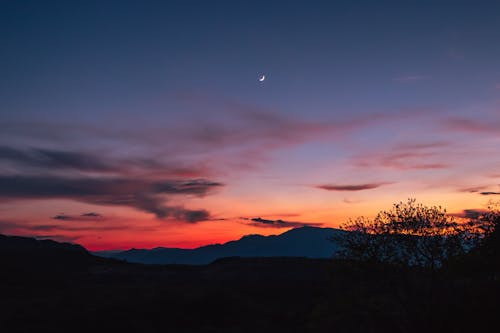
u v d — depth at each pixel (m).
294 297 58.12
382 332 22.66
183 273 90.31
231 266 93.38
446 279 22.08
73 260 105.75
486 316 20.61
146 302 50.12
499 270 22.03
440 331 21.05
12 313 45.03
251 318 47.72
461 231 22.50
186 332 41.84
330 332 24.58
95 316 44.06
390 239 22.72
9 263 84.38
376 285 22.94
